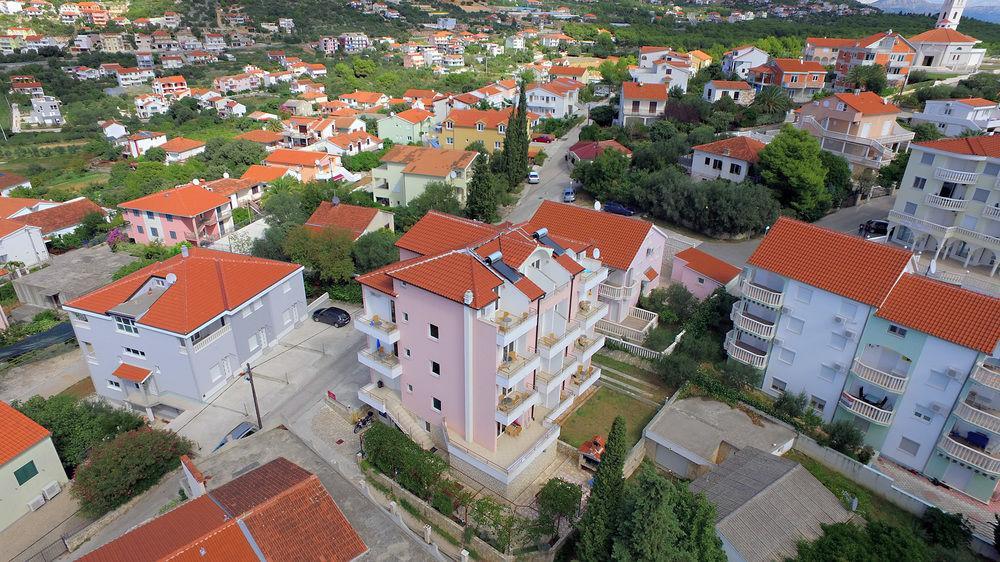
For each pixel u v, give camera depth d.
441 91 172.88
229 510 24.20
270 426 36.09
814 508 28.97
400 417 37.31
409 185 83.69
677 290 49.75
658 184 71.06
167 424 43.03
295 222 65.38
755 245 65.19
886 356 36.28
